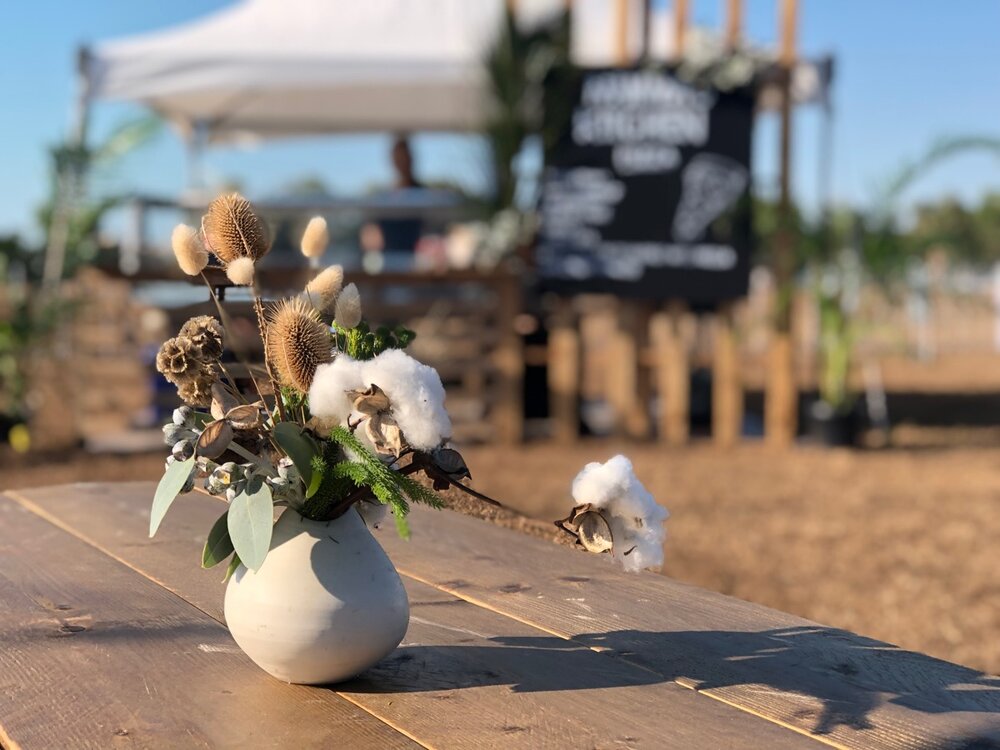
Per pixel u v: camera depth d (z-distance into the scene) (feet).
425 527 7.67
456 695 4.41
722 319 26.99
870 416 31.04
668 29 32.65
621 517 4.31
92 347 26.68
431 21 28.78
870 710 4.27
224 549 4.55
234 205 4.47
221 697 4.34
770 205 26.91
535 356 27.04
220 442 4.03
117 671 4.63
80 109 25.21
